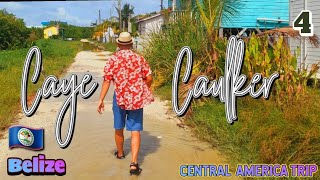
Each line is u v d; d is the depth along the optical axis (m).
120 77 5.37
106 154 6.05
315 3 11.91
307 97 6.52
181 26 11.16
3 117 8.08
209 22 9.32
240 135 6.19
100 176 5.24
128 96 5.36
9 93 10.42
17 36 37.72
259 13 17.02
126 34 5.45
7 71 15.99
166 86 11.64
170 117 8.40
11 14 40.22
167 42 11.66
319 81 9.07
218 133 6.57
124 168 5.51
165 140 6.75
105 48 48.12
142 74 5.46
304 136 5.29
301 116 5.74
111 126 7.66
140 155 6.02
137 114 5.42
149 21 30.61
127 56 5.38
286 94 6.92
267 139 5.65
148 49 12.47
